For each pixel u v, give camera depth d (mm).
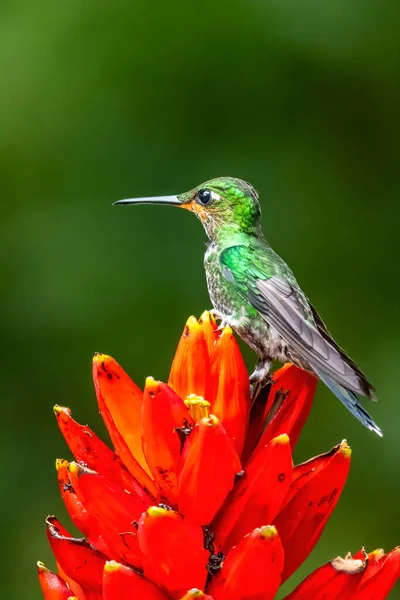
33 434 11070
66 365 11141
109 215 11430
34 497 10836
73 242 11359
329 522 10484
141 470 4375
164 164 11555
